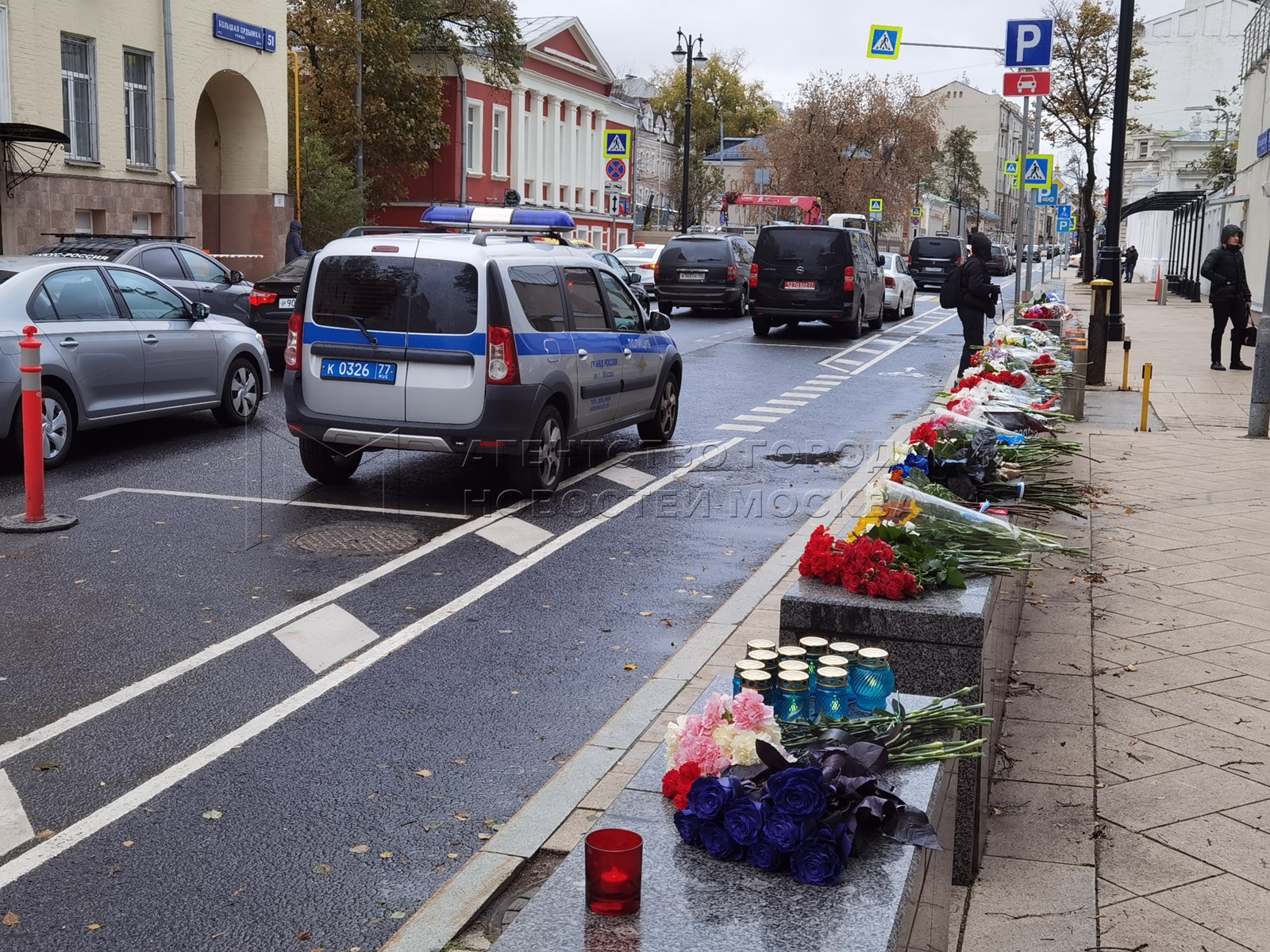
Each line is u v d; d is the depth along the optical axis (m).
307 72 39.00
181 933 3.91
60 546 8.55
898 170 69.69
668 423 13.26
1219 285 20.17
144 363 12.02
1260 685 6.00
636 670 6.43
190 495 10.20
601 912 2.50
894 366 21.81
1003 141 152.00
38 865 4.32
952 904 3.96
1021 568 4.67
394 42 39.84
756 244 26.55
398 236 10.14
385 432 9.92
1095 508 9.95
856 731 3.33
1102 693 5.87
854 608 4.19
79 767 5.12
